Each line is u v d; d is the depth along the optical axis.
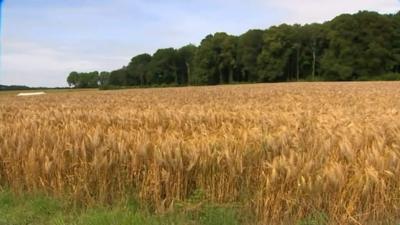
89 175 6.87
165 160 6.41
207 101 24.56
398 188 5.96
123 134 7.76
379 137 7.24
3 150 7.88
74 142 7.46
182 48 119.19
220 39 107.44
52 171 7.18
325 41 95.69
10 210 6.50
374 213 5.80
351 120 10.30
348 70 86.12
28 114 14.37
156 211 6.20
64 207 6.54
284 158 6.05
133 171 6.76
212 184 6.43
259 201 5.98
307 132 8.03
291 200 5.86
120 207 6.27
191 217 6.07
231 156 6.40
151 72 118.06
